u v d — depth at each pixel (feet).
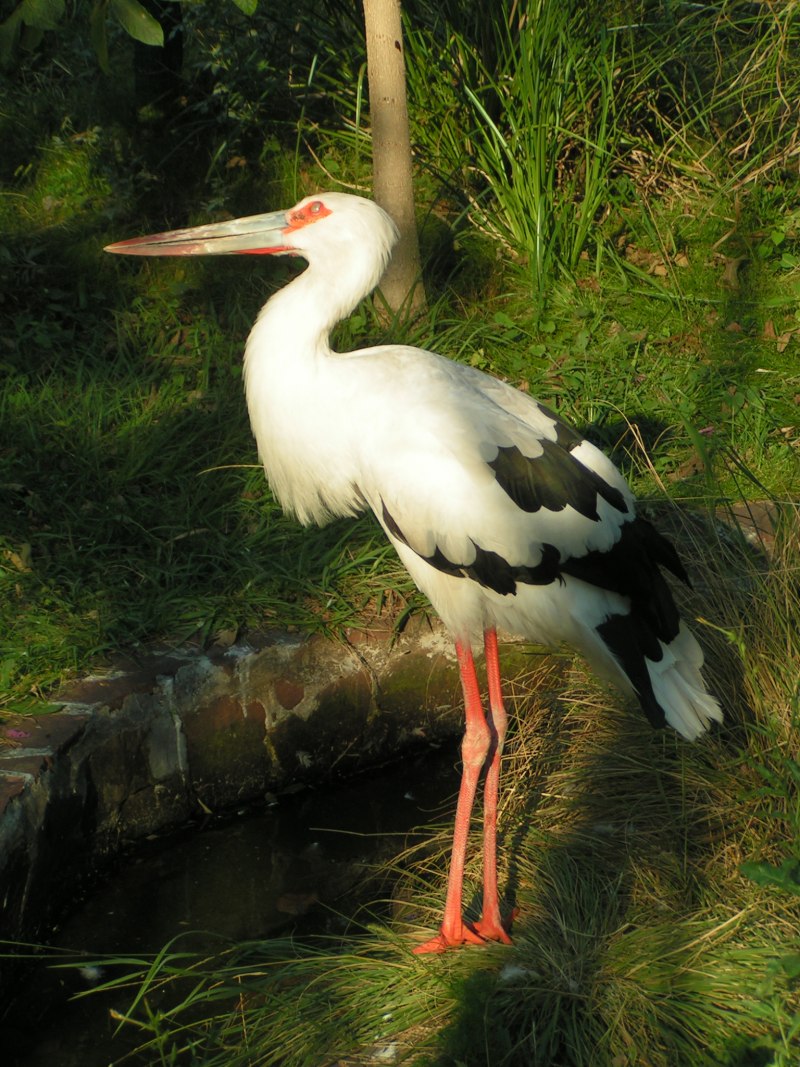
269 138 41.09
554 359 34.63
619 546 19.99
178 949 21.74
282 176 40.24
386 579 27.17
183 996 20.71
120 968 21.26
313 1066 18.10
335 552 27.48
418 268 35.17
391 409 19.86
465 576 20.08
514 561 19.51
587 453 20.88
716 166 39.81
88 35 43.37
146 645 24.77
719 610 24.25
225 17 40.45
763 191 39.73
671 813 22.12
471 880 22.35
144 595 25.94
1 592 25.53
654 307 36.65
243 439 30.94
